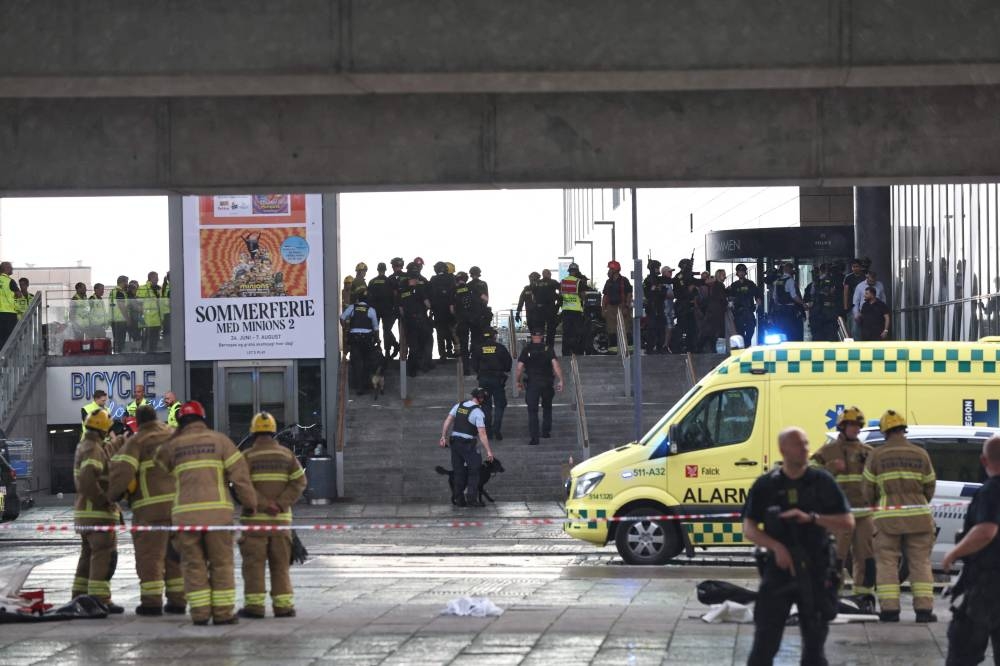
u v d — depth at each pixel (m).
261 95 43.19
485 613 37.56
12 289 94.69
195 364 93.19
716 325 98.88
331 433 92.12
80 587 39.75
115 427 56.09
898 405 50.28
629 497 51.34
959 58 36.19
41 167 43.91
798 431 24.67
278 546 37.50
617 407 93.00
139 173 44.00
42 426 94.94
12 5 36.97
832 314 97.56
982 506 25.16
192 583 35.56
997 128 42.84
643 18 36.78
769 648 24.78
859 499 38.44
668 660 29.78
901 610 38.81
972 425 50.00
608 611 38.34
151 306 95.94
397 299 95.44
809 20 36.50
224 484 36.12
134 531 38.41
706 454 51.00
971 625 25.27
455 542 61.56
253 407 92.81
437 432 90.06
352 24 37.00
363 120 43.91
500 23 36.91
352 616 37.72
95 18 37.03
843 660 29.77
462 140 43.75
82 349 95.94
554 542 61.38
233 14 37.03
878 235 107.69
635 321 83.38
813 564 24.55
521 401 97.81
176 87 38.19
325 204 92.62
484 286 95.25
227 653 31.14
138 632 34.47
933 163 43.06
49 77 37.06
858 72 36.97
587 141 43.53
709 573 49.16
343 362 97.38
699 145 43.44
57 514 79.62
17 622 36.53
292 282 92.75
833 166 43.28
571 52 36.88
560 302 98.31
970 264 102.94
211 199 92.75
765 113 43.28
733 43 36.66
